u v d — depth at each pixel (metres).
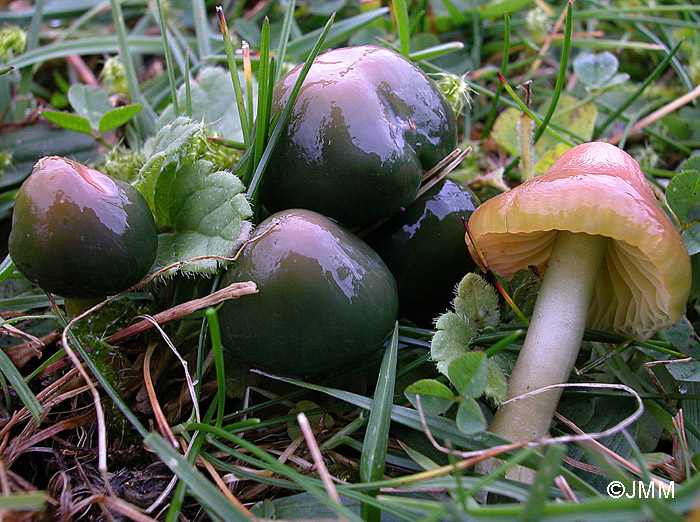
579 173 0.08
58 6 0.18
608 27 0.18
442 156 0.10
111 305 0.10
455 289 0.10
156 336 0.10
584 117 0.14
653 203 0.08
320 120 0.09
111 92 0.14
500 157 0.14
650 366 0.09
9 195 0.12
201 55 0.15
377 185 0.09
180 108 0.12
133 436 0.09
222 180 0.09
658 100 0.14
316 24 0.18
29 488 0.08
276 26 0.18
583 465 0.08
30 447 0.09
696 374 0.09
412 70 0.10
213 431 0.08
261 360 0.09
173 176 0.10
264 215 0.10
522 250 0.10
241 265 0.09
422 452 0.09
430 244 0.10
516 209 0.08
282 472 0.08
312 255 0.08
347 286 0.08
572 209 0.08
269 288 0.08
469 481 0.07
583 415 0.09
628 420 0.08
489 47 0.17
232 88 0.12
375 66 0.09
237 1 0.19
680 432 0.08
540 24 0.16
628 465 0.08
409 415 0.08
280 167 0.09
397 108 0.09
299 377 0.09
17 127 0.13
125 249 0.08
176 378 0.10
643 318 0.09
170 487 0.08
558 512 0.06
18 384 0.09
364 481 0.08
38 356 0.09
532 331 0.09
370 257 0.09
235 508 0.07
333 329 0.08
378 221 0.10
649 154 0.14
